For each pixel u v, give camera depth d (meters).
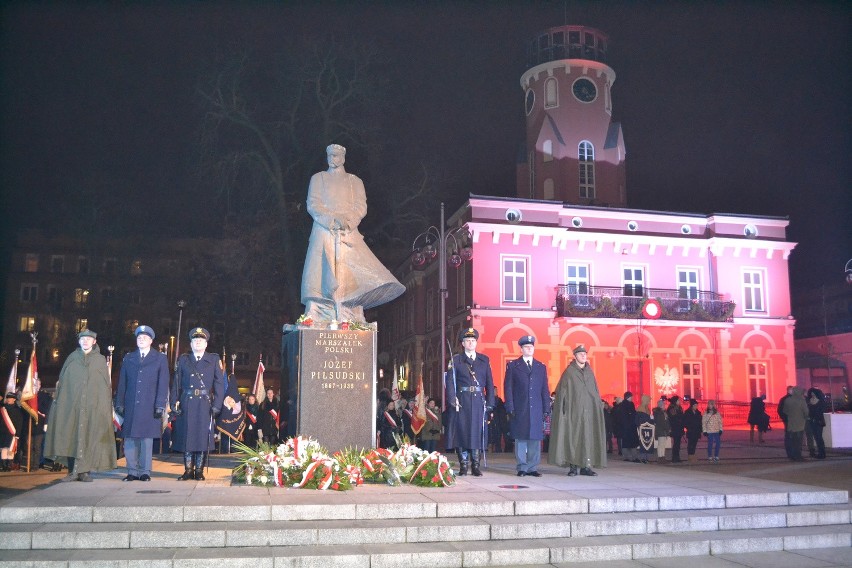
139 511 7.92
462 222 35.97
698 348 36.50
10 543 7.23
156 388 10.59
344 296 12.73
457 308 36.31
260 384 19.88
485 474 12.17
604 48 45.41
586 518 8.63
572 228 36.06
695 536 8.48
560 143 42.09
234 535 7.51
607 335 35.31
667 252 37.19
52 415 10.49
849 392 41.50
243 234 34.66
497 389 33.22
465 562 7.45
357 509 8.33
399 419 17.53
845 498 10.01
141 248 55.91
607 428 21.66
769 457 19.38
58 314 58.22
